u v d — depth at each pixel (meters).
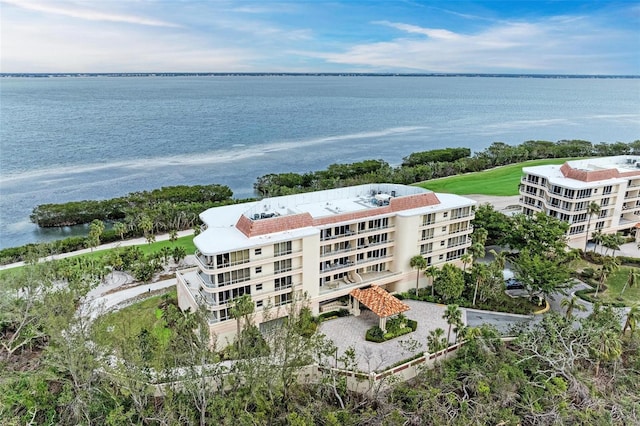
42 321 57.97
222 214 71.44
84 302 73.88
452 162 186.25
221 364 56.81
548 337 57.56
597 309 62.53
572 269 84.81
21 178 177.00
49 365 53.81
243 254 59.22
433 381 54.12
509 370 52.03
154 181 177.75
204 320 52.91
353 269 72.31
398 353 60.75
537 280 70.88
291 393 52.81
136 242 110.69
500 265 75.50
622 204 96.94
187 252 102.38
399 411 47.91
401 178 159.25
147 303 75.75
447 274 73.19
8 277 67.62
